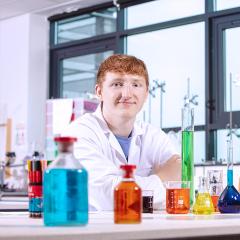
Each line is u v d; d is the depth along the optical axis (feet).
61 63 21.75
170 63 18.45
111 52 20.16
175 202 5.59
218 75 17.19
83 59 21.12
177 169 6.82
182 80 18.06
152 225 3.53
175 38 18.40
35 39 21.04
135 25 19.51
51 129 18.19
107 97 6.65
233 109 16.74
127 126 6.84
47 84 21.52
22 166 18.83
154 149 7.14
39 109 20.98
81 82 21.21
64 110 17.71
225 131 16.75
